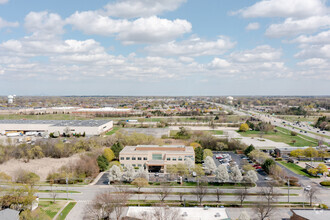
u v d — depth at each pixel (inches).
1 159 6338.6
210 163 5728.3
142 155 6161.4
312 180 5359.3
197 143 7775.6
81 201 4234.7
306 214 3201.3
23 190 3897.6
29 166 6058.1
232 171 5064.0
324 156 6884.8
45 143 7583.7
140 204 4057.6
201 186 4402.1
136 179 4628.4
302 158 7027.6
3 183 4682.6
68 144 7396.7
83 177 5236.2
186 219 3221.0
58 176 5123.0
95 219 3619.6
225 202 4217.5
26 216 3415.4
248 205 4104.3
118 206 3666.3
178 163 5580.7
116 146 6914.4
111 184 5044.3
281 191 4707.2
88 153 6678.2
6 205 3651.6
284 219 3641.7
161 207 3535.9
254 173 4945.9
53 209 3924.7
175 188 4845.0
